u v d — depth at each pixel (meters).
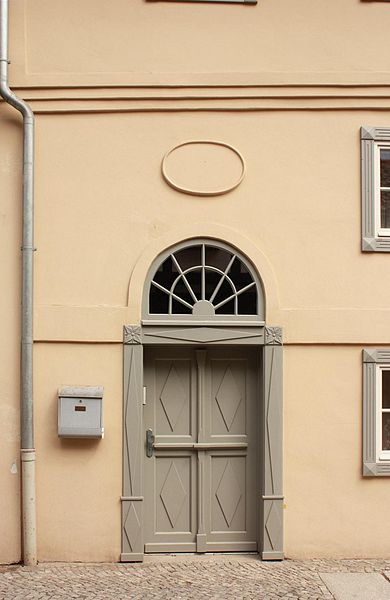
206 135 6.00
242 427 6.11
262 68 6.02
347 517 5.90
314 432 5.92
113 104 5.98
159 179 5.98
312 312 5.93
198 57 6.00
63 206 5.93
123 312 5.87
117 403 5.86
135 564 5.75
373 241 5.98
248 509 6.08
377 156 6.07
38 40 5.98
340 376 5.95
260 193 6.00
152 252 5.92
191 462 6.08
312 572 5.55
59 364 5.85
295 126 6.04
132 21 6.00
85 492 5.82
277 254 5.98
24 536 5.71
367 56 6.06
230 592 5.12
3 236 5.90
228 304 5.99
